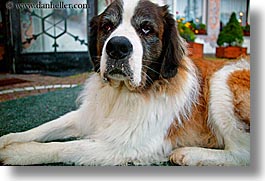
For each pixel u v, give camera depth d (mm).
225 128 896
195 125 919
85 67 2316
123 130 821
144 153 827
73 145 812
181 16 3234
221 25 3365
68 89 1700
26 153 793
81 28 2357
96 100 904
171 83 851
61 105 1375
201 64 1000
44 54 2285
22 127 1068
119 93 835
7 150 806
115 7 799
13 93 1610
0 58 2199
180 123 881
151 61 804
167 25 845
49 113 1249
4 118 1172
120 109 841
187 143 909
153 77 822
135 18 778
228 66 971
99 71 845
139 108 827
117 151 816
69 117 961
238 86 920
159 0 884
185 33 2611
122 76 734
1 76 2057
